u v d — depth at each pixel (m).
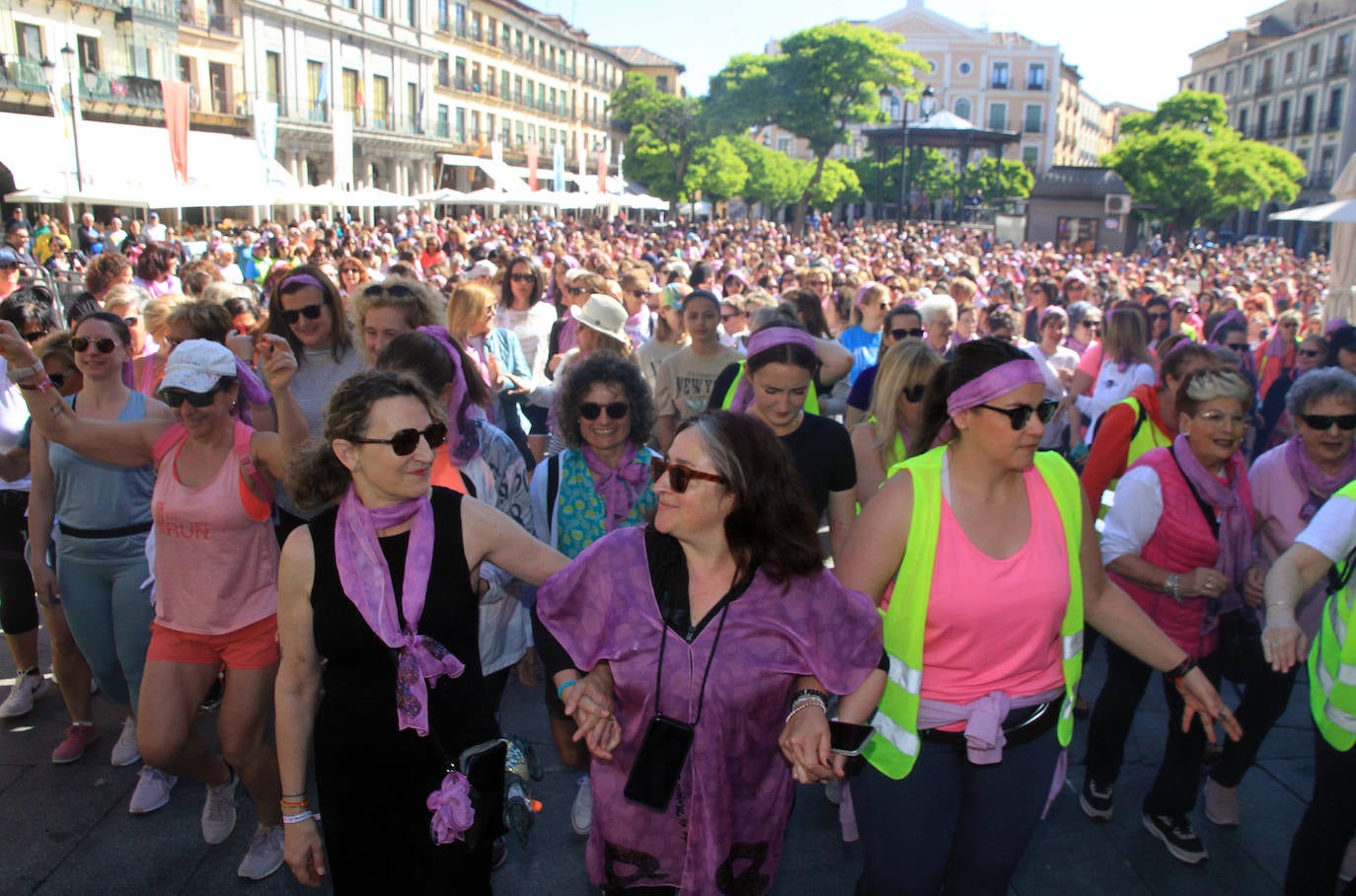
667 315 6.23
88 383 3.62
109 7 33.53
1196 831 3.58
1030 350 6.29
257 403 3.91
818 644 2.19
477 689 2.40
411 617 2.25
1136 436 3.93
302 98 43.91
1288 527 3.55
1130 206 38.56
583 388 3.29
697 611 2.20
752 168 55.72
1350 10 66.69
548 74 68.81
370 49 48.50
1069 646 2.48
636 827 2.25
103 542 3.46
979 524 2.40
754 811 2.26
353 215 46.97
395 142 50.44
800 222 56.69
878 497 2.46
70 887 3.18
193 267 7.87
